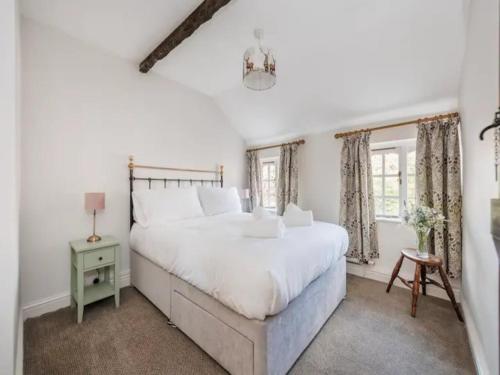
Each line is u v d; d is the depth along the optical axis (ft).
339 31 6.75
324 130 11.02
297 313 4.85
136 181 9.06
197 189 10.47
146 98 9.37
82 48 7.59
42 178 6.75
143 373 4.58
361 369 4.70
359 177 9.48
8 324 3.75
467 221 6.14
